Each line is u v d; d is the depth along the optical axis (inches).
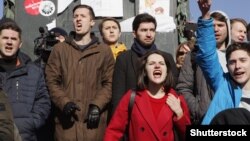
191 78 243.1
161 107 214.7
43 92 249.9
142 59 223.8
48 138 272.1
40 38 287.7
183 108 217.0
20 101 239.8
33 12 378.6
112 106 245.8
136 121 210.8
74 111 243.9
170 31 370.0
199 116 231.5
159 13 371.6
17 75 243.6
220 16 243.3
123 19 372.8
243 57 192.9
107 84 253.1
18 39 247.0
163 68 218.8
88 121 243.1
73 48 254.2
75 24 258.2
